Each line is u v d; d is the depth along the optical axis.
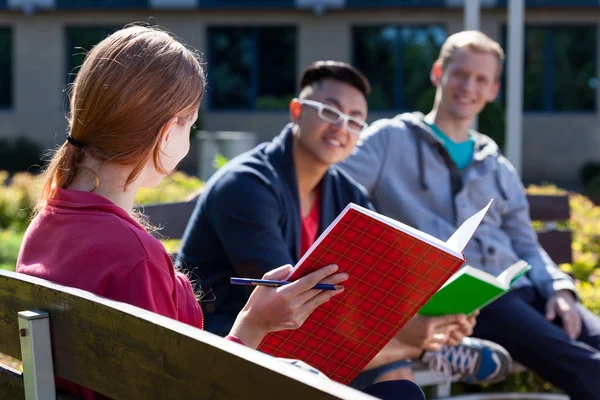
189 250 2.98
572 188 18.92
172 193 8.07
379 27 20.38
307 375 1.21
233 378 1.28
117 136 1.67
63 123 21.09
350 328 2.07
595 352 3.36
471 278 2.62
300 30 20.44
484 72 3.83
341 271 1.96
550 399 3.69
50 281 1.64
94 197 1.69
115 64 1.66
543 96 20.20
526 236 3.91
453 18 19.89
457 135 3.90
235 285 2.91
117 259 1.61
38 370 1.61
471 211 3.76
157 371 1.40
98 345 1.51
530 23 19.81
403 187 3.74
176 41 1.77
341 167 3.68
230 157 12.98
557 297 3.66
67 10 20.62
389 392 2.54
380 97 20.52
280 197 2.92
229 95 21.02
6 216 8.16
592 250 5.90
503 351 3.19
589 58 19.97
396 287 1.99
